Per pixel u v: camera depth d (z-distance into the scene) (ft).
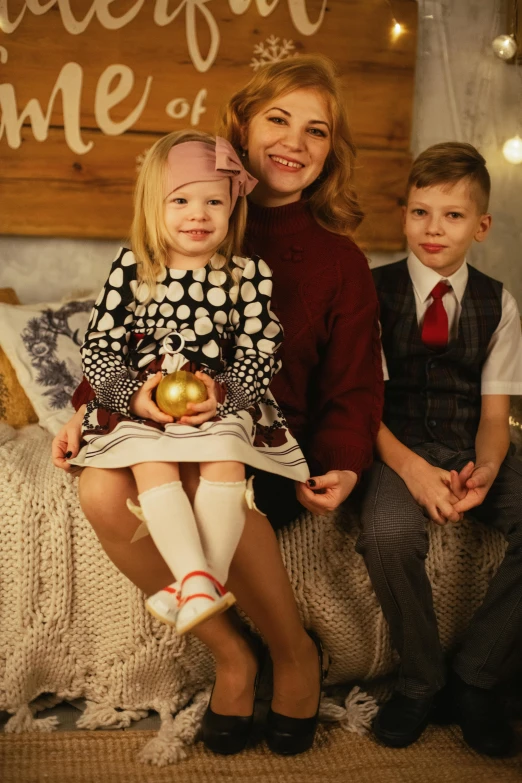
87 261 7.64
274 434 4.50
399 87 7.62
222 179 4.35
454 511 4.77
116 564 4.41
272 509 4.74
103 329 4.35
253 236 5.00
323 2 7.42
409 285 5.61
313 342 4.91
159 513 3.88
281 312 4.85
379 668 5.15
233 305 4.46
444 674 4.84
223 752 4.53
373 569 4.67
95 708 4.94
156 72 7.34
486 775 4.44
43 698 5.08
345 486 4.56
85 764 4.42
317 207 5.21
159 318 4.37
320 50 7.49
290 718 4.55
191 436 4.04
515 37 7.69
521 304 8.23
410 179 5.64
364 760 4.56
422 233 5.48
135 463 3.99
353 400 4.87
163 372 4.28
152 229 4.35
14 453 5.35
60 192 7.36
